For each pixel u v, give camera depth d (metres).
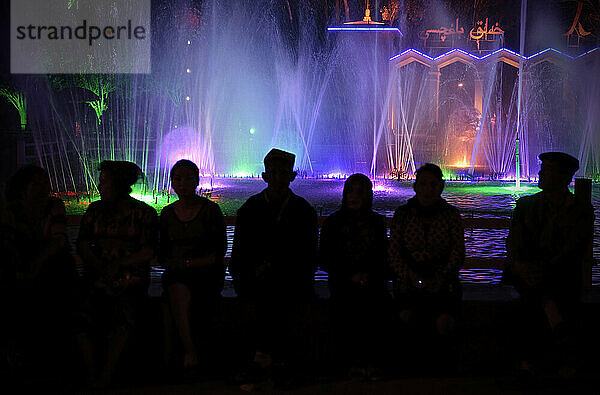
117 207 3.81
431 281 3.71
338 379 3.82
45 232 3.72
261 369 3.73
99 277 3.70
